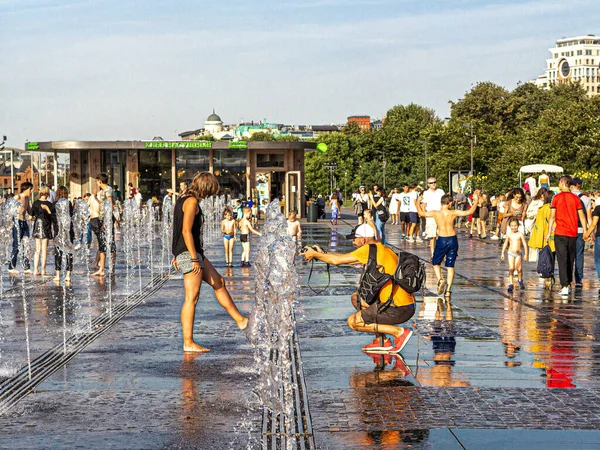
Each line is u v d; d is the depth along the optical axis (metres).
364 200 34.72
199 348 9.02
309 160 129.00
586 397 6.83
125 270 19.12
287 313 9.67
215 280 9.46
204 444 5.67
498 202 30.72
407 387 7.19
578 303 12.76
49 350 9.09
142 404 6.73
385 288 8.62
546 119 62.41
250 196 44.38
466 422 6.12
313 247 8.79
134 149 44.56
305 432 5.91
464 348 8.95
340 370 7.88
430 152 82.88
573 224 13.78
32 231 17.73
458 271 18.09
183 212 9.00
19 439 5.80
